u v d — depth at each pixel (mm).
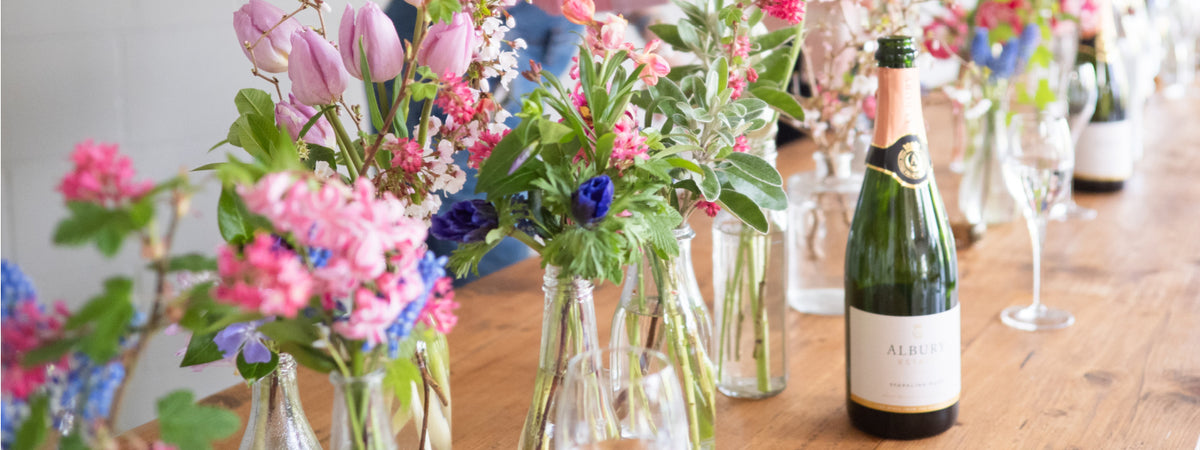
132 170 442
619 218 663
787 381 998
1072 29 1569
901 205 862
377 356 570
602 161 693
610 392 658
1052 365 1037
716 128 772
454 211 690
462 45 684
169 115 1676
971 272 1353
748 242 939
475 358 1084
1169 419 904
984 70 1466
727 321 965
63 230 424
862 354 873
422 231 532
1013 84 1533
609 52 719
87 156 429
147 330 469
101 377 458
